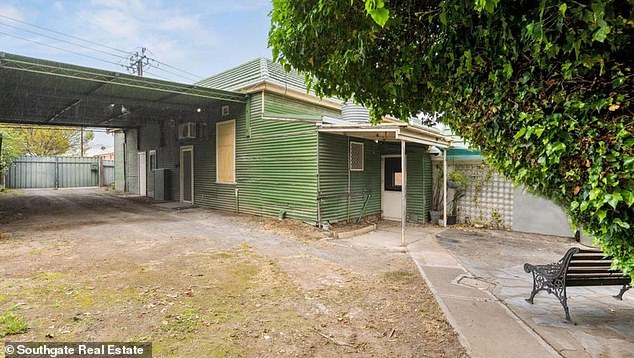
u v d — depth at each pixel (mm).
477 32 2047
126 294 3723
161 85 8305
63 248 5781
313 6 2461
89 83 7648
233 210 10562
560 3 1491
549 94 1799
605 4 1404
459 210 9500
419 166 9656
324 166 8258
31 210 10469
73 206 11703
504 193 8719
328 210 8398
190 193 12562
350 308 3529
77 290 3801
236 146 10414
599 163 1593
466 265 5309
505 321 3242
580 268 3295
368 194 9906
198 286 4055
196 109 11250
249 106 9938
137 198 14328
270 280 4340
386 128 7023
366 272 4836
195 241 6547
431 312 3451
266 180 9422
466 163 9367
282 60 3020
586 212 1769
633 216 1586
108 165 22234
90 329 2906
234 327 3031
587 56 1591
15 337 2736
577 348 2729
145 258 5250
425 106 3068
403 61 2602
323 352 2648
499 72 2039
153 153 14961
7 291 3707
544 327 3117
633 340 2869
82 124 14836
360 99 3217
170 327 2986
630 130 1523
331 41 2695
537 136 1839
